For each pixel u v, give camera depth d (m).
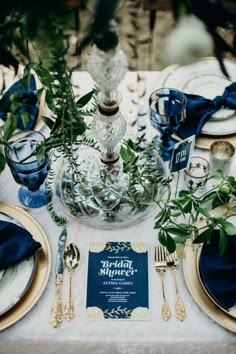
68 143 0.92
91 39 0.62
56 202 1.06
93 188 1.04
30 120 1.14
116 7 0.55
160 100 1.10
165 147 1.13
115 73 0.79
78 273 0.96
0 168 0.83
